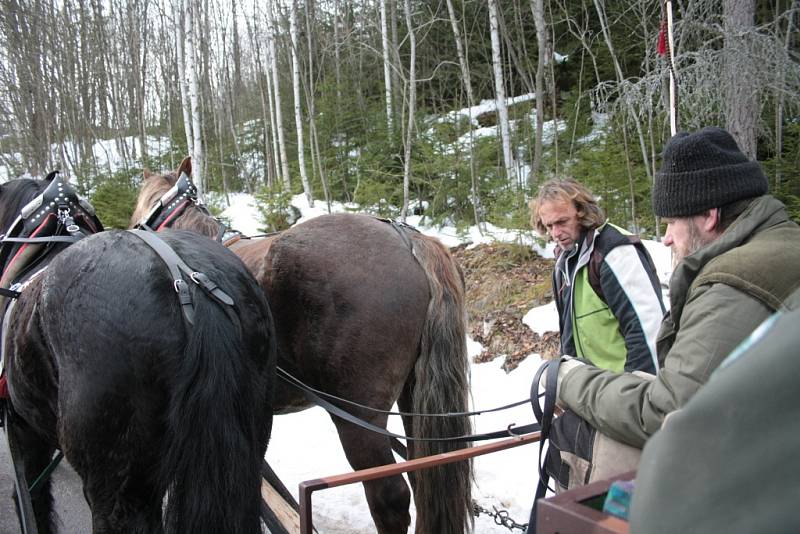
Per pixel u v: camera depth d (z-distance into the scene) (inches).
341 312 116.6
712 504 27.5
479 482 173.9
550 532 48.2
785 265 59.6
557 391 77.3
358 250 120.3
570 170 374.9
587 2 585.0
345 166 566.9
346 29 771.4
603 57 540.1
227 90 918.4
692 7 290.5
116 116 894.4
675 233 73.5
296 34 596.7
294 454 199.5
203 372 77.3
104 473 83.2
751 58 256.7
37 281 107.4
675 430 30.3
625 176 340.2
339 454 198.2
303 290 119.0
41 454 118.4
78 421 82.9
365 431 115.6
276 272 121.6
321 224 126.1
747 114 258.5
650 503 30.0
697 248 71.5
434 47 736.3
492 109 609.9
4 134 793.6
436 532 113.7
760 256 60.4
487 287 305.7
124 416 81.8
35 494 115.7
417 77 725.9
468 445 118.0
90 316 83.6
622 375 71.5
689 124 294.8
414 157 484.4
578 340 113.7
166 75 973.2
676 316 68.7
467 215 420.5
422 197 477.1
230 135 895.1
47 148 728.3
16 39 708.0
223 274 89.4
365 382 116.3
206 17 881.5
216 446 75.4
